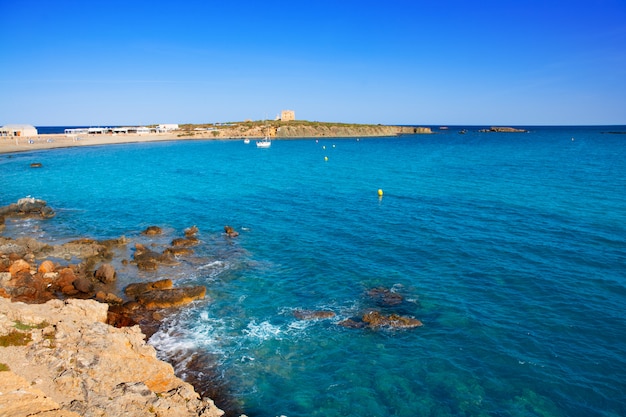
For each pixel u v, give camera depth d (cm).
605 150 12375
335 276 2803
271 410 1580
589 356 1861
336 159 10638
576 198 4931
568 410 1552
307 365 1852
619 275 2656
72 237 3741
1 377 1362
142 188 6203
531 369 1783
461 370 1788
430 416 1530
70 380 1412
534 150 12781
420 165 8950
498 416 1526
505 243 3328
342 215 4428
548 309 2272
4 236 3744
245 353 1941
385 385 1705
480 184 6169
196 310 2350
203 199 5381
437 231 3719
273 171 8200
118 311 2284
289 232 3828
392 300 2430
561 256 3008
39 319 1808
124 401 1361
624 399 1598
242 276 2838
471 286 2583
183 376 1770
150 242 3588
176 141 18588
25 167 8556
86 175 7550
